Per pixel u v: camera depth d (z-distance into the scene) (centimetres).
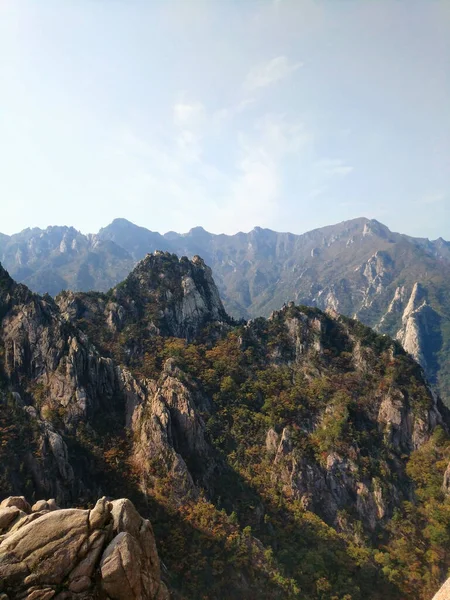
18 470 6569
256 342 12662
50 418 8056
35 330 9331
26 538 1973
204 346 12562
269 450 9606
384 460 9306
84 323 12325
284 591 6438
